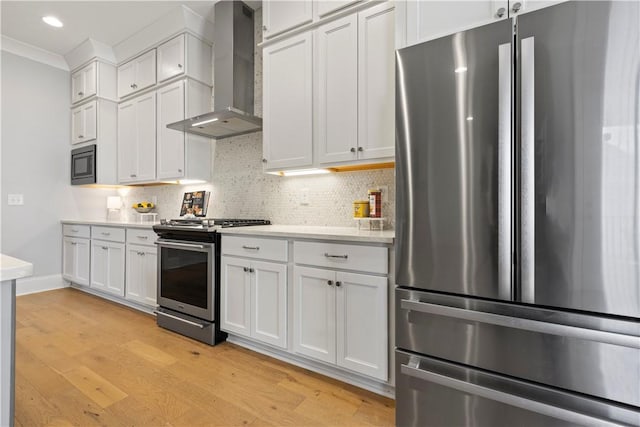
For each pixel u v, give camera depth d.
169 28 2.98
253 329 2.02
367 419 1.45
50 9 2.78
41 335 2.33
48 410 1.48
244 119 2.47
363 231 1.94
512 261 1.14
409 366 1.32
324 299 1.73
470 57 1.22
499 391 1.15
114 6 2.75
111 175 3.58
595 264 1.02
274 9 2.27
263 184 2.82
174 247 2.41
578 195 1.03
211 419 1.43
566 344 1.07
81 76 3.62
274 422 1.42
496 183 1.16
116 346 2.16
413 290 1.37
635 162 0.96
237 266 2.11
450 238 1.26
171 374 1.80
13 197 3.34
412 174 1.34
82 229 3.42
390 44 1.80
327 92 2.03
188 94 2.94
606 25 0.99
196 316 2.29
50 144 3.61
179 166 2.98
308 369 1.88
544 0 1.20
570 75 1.04
